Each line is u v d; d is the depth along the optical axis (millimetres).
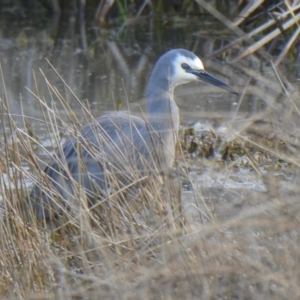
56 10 21375
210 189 8742
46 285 7410
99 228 7918
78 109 13461
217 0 19766
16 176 8148
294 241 6715
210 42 18094
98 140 8609
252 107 13188
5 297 7172
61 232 7996
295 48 16297
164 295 6500
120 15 20703
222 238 6914
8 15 21250
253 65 15625
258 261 6648
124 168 8711
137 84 15172
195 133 11969
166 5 20547
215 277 6547
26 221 7910
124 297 6434
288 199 7117
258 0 17594
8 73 15859
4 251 7484
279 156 8016
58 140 8664
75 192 8062
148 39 18766
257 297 6434
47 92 14547
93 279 6820
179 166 8320
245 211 7008
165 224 7469
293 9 15703
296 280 6465
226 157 10891
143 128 9547
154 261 6945
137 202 8164
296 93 9297
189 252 6805
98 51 17922
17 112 13258
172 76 10281
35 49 18016
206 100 13875
